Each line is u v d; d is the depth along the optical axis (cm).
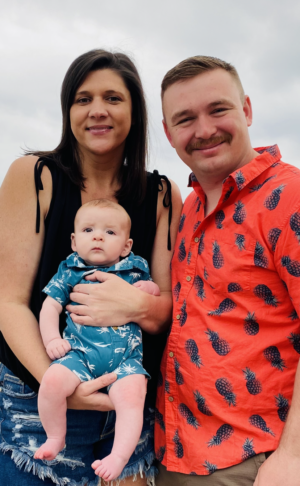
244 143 183
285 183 162
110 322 181
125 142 215
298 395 145
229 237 172
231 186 174
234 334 167
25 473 175
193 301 179
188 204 214
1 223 188
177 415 180
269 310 164
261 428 160
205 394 167
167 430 181
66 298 191
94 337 178
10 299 187
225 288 170
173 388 182
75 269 192
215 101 176
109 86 193
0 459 179
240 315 167
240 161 184
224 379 165
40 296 191
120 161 214
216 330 170
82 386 166
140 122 212
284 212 157
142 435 195
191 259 186
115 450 156
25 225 189
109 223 191
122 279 193
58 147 207
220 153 180
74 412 183
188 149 185
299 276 151
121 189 211
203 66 180
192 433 172
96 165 207
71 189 201
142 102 210
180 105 182
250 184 172
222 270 171
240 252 168
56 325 180
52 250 192
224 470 161
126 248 201
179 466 175
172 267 205
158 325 197
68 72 197
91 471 189
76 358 172
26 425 180
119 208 198
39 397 164
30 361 175
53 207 195
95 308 180
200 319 176
